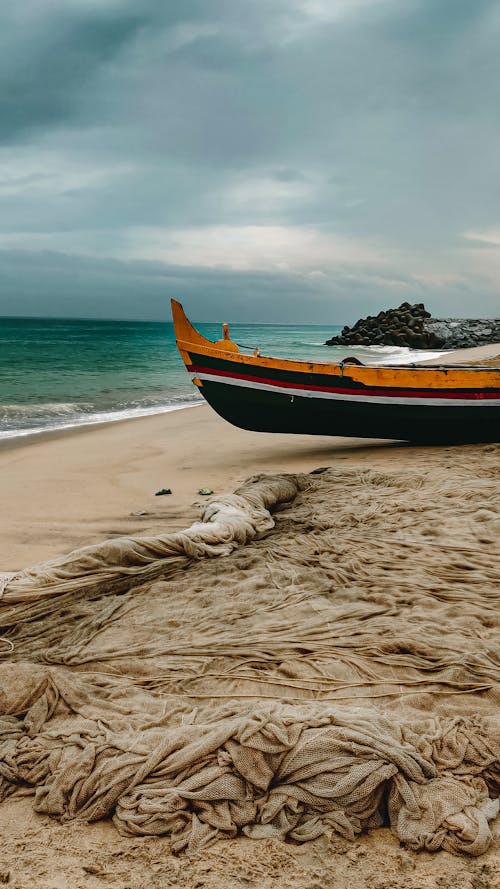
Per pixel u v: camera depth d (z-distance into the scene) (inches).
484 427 412.2
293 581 189.6
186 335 405.4
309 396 403.2
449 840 93.7
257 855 92.7
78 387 959.6
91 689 132.6
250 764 102.4
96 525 272.2
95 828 100.1
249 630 157.4
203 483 350.9
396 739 108.7
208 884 87.9
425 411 404.5
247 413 417.7
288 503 281.7
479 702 126.1
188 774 104.0
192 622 164.6
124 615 170.6
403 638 148.9
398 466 358.3
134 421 633.6
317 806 99.5
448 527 229.9
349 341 2632.9
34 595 179.5
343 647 148.4
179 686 135.4
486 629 156.9
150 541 204.5
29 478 368.2
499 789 104.3
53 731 117.7
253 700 127.3
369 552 209.8
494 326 2778.1
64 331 4183.1
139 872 90.3
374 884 87.3
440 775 104.0
